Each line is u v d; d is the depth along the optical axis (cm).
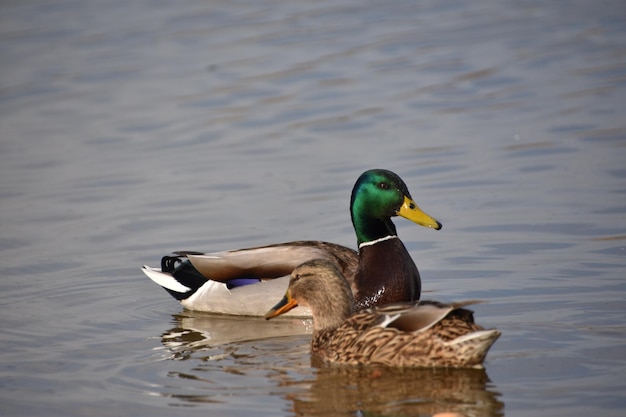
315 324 1330
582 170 2073
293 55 3012
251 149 2330
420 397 1134
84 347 1367
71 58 3091
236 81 2812
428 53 2986
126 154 2347
